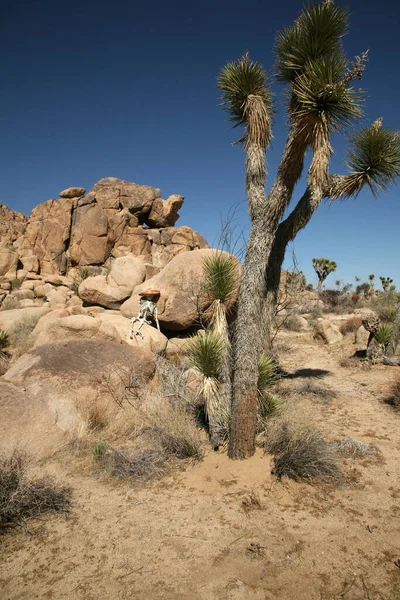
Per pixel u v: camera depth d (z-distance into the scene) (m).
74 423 5.28
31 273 23.69
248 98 5.17
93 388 5.91
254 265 4.44
